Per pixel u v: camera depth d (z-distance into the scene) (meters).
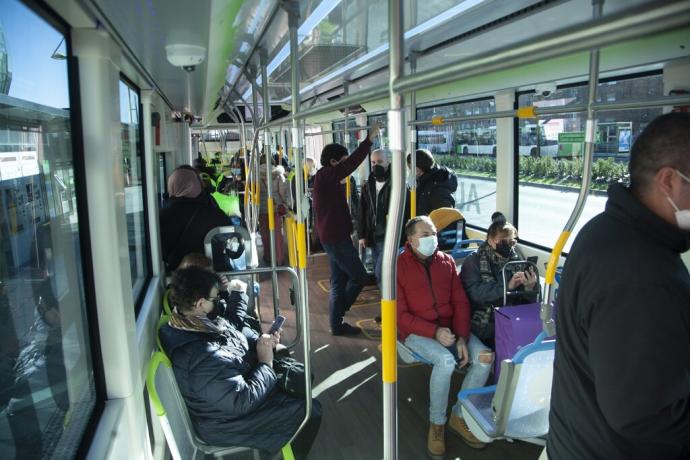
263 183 6.94
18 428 1.19
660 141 1.07
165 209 3.59
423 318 3.11
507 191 4.77
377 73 4.62
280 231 6.90
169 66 2.47
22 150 1.25
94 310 1.76
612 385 1.07
